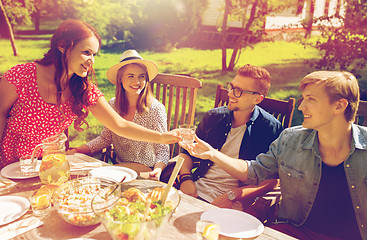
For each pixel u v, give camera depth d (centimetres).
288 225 195
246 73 224
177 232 139
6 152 206
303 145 189
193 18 1281
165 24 1256
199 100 716
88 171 193
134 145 257
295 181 193
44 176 162
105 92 734
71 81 193
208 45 1335
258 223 147
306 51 1130
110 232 112
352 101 165
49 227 138
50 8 1367
